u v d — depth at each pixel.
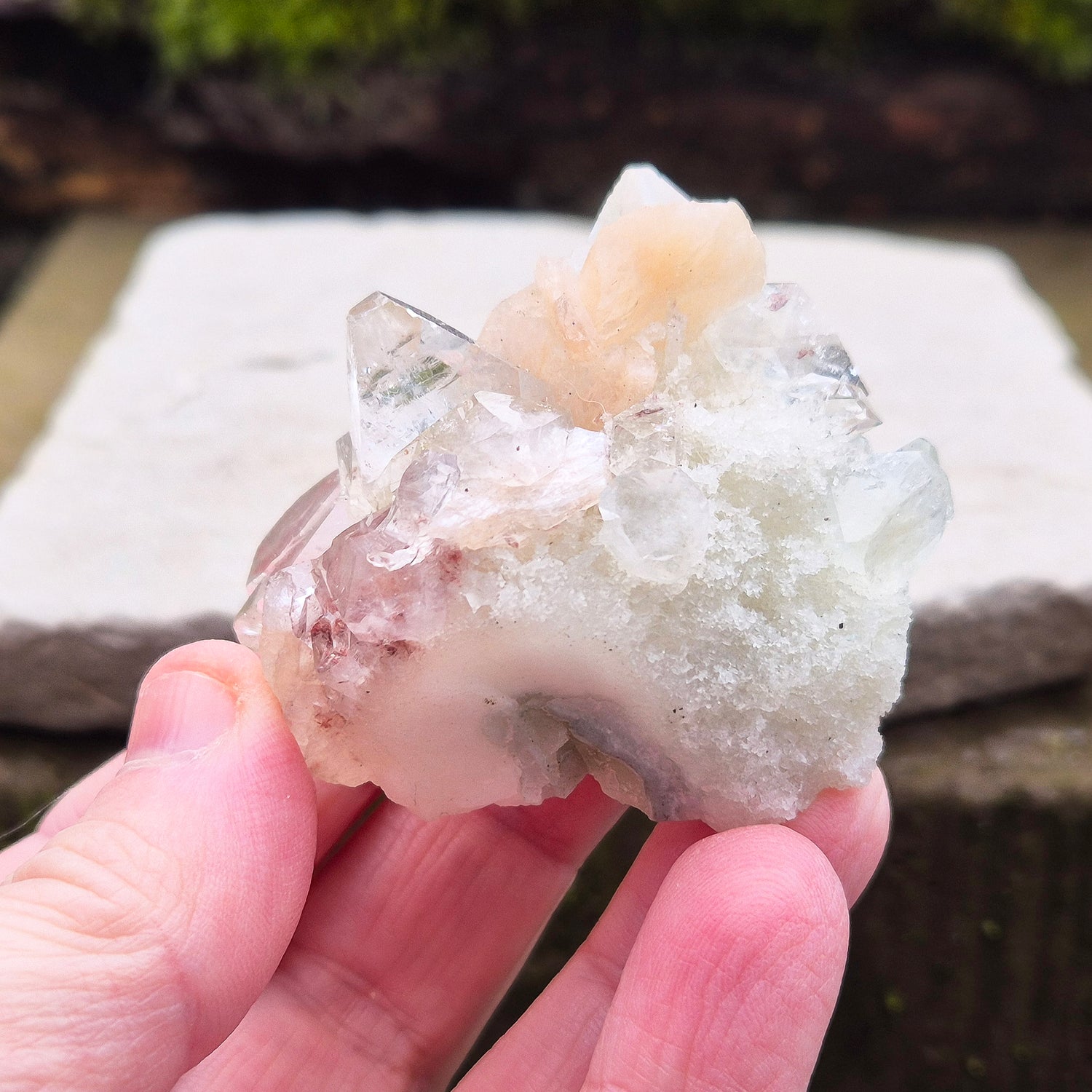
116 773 0.13
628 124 0.44
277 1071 0.15
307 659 0.12
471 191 0.46
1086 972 0.22
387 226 0.36
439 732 0.12
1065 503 0.24
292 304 0.32
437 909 0.15
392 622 0.11
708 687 0.12
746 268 0.12
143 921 0.11
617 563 0.11
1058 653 0.23
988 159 0.45
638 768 0.12
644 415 0.12
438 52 0.42
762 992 0.12
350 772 0.12
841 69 0.43
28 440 0.31
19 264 0.48
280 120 0.43
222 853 0.12
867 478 0.12
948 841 0.22
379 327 0.12
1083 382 0.29
